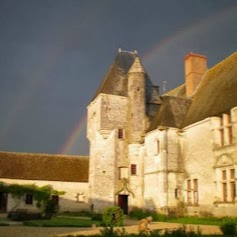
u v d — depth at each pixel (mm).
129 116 34562
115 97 34844
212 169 24438
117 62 37562
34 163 39406
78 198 37906
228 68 28750
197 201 25922
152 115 35250
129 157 33500
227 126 23672
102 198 32062
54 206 27469
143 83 35188
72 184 38156
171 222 23312
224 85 27062
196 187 26312
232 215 21656
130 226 19281
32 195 36844
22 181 36938
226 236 12492
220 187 23422
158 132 29125
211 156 24719
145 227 15375
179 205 27219
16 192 36281
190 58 33875
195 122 27047
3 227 18062
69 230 16531
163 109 30422
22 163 38969
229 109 23328
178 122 29250
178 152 28422
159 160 28406
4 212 35219
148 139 30891
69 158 41562
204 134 25859
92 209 32125
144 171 31250
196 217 24953
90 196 33875
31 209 36375
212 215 23734
